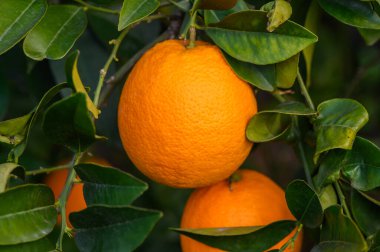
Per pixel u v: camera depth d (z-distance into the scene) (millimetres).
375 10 722
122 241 651
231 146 694
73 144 682
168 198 972
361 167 698
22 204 669
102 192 668
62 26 728
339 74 981
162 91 682
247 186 731
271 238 700
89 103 688
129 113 696
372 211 704
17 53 874
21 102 925
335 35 974
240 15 697
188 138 682
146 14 694
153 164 694
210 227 723
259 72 711
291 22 691
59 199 684
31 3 720
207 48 699
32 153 899
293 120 721
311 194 684
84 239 665
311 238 727
